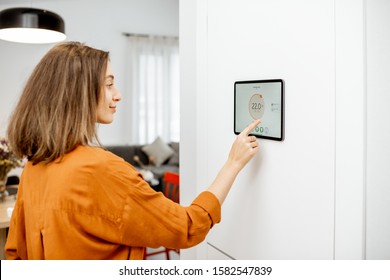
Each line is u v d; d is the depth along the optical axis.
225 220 1.25
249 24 1.09
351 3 0.80
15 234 1.07
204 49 1.32
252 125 1.06
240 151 1.04
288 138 0.98
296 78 0.95
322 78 0.88
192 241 0.95
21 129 0.92
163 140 6.96
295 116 0.96
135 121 6.71
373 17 0.80
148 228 0.89
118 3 6.36
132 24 6.54
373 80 0.80
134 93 6.65
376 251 0.83
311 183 0.92
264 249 1.08
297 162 0.96
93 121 0.94
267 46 1.03
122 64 6.53
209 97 1.30
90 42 6.20
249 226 1.14
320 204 0.90
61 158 0.90
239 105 1.13
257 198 1.10
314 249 0.92
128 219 0.87
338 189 0.85
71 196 0.85
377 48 0.81
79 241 0.87
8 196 2.89
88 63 0.93
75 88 0.90
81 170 0.86
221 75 1.23
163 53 6.84
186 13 1.41
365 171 0.80
